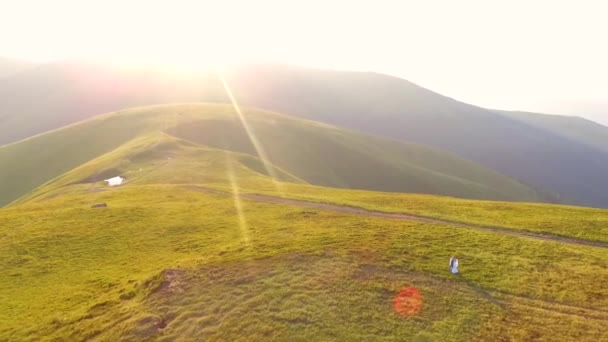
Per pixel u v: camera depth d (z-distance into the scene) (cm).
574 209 5916
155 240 5028
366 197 7088
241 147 16100
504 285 3197
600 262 3606
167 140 12425
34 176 14112
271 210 5953
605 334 2567
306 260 3616
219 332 2723
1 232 5694
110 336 2864
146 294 3312
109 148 15038
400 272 3384
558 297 3009
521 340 2536
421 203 6456
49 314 3472
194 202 6744
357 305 2931
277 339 2614
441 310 2869
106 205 6662
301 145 17950
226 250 4094
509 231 4697
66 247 5019
